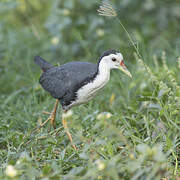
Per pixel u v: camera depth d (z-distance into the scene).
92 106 12.08
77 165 8.37
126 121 10.04
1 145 10.05
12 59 14.84
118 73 12.97
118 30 14.47
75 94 10.21
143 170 7.12
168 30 15.77
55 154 9.23
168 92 10.12
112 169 7.04
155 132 9.41
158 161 7.11
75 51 14.95
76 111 11.36
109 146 8.04
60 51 14.98
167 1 16.11
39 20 18.16
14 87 13.53
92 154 8.14
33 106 12.31
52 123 10.77
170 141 8.51
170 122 9.52
